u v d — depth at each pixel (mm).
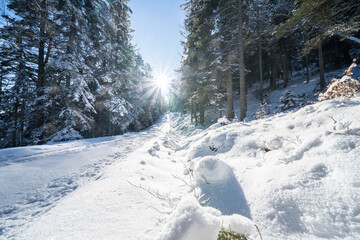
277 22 18125
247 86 26656
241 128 4496
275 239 1214
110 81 15414
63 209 1952
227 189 2102
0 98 12055
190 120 25391
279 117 4559
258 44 18328
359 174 1395
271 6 18984
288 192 1581
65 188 2793
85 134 17016
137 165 3678
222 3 11172
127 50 19797
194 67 16703
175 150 6871
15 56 11156
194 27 13617
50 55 11945
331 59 18609
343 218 1176
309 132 2719
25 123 13703
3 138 15484
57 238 1401
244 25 11508
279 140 2881
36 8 10664
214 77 14766
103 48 15500
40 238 1437
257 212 1555
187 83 17594
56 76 11211
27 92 11461
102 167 3955
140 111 27375
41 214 1937
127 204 1927
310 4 5250
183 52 18297
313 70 21172
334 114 2754
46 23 10812
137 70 26719
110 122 18672
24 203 2328
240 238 1125
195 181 2619
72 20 12133
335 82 3596
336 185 1424
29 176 3438
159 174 3297
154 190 2404
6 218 1912
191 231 969
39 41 10906
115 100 16484
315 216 1278
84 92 11930
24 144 13773
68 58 11156
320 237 1141
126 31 19406
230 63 12594
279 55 20531
